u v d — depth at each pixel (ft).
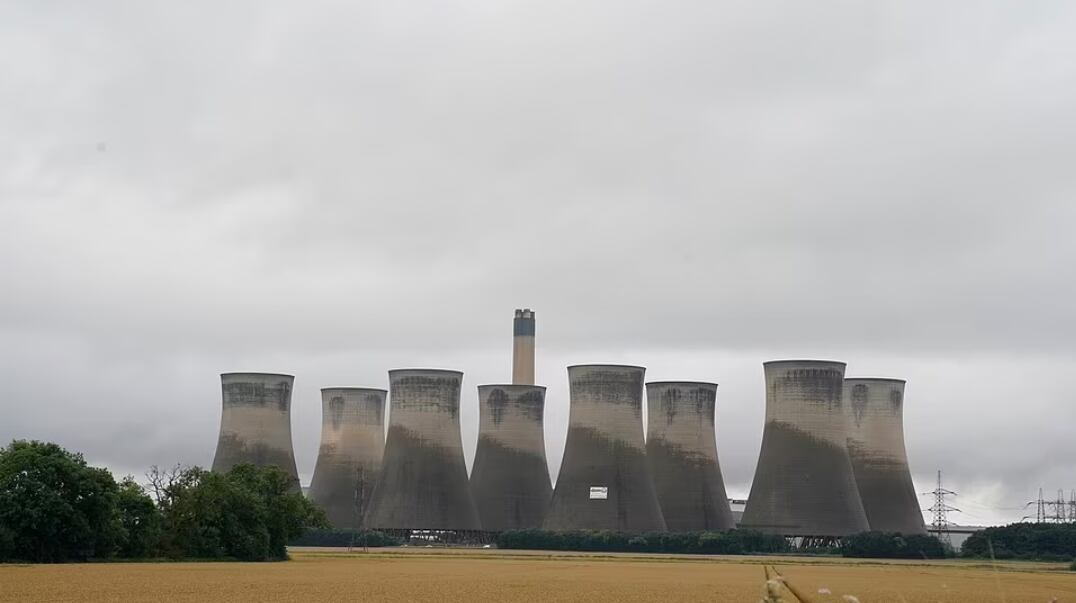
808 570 244.42
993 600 151.64
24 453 197.26
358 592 146.92
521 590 156.97
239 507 233.14
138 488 221.66
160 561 214.90
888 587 178.29
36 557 197.67
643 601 140.05
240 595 137.18
